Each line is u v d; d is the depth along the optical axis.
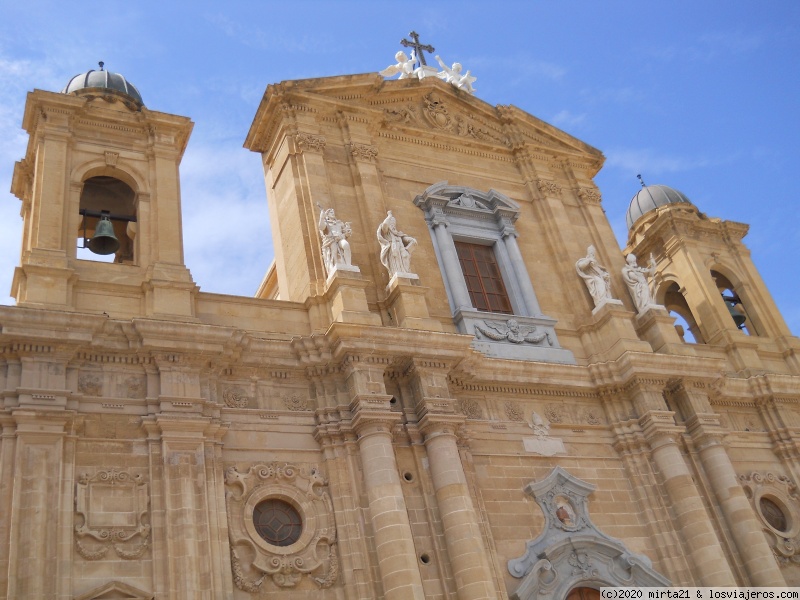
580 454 24.59
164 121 24.41
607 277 28.36
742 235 35.22
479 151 31.02
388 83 30.16
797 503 27.33
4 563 16.14
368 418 20.59
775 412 28.92
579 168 32.81
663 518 24.06
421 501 21.00
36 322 18.58
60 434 17.83
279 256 27.20
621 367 25.97
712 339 31.23
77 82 25.23
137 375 19.70
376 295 24.52
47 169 22.17
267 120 28.30
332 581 19.14
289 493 19.92
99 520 17.61
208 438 19.47
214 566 17.98
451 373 23.23
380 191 27.11
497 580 20.58
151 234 22.62
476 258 28.27
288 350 21.58
